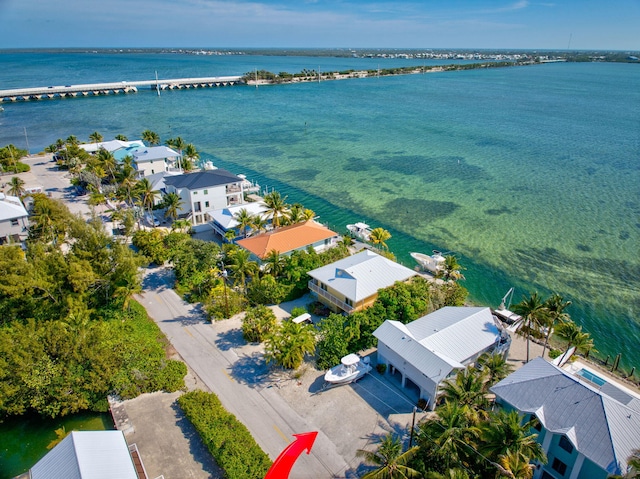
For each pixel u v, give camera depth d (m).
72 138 125.62
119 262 54.88
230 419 37.97
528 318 46.50
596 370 48.75
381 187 109.12
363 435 38.00
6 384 37.88
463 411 31.81
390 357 44.44
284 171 122.69
